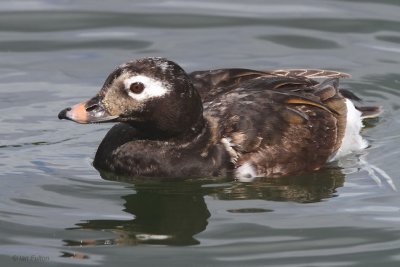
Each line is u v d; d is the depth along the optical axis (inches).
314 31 689.6
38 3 730.8
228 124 509.0
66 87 627.2
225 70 542.6
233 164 504.4
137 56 660.7
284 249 438.0
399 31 684.7
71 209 480.1
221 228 460.4
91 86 628.1
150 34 689.0
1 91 619.5
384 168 523.8
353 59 657.0
